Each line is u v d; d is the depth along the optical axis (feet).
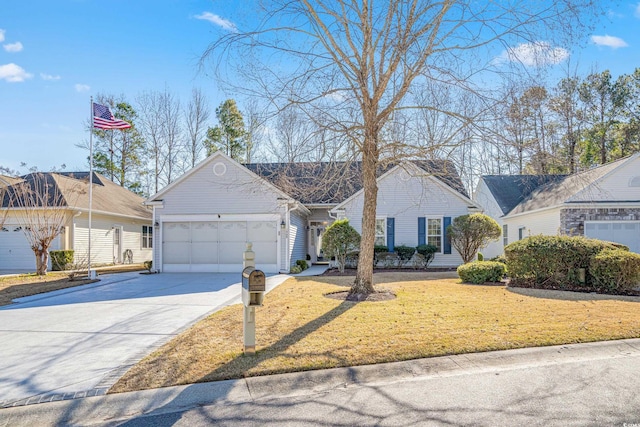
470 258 58.39
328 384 15.07
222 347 18.70
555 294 32.07
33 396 13.97
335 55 30.27
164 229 58.23
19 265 61.57
